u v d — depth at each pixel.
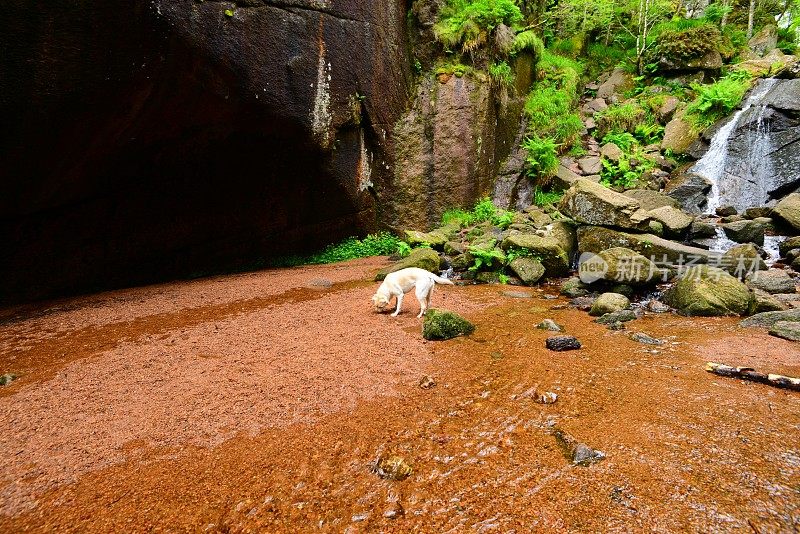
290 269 10.22
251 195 9.99
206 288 8.13
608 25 18.86
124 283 8.98
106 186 8.18
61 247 8.13
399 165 12.84
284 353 4.81
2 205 7.06
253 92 8.26
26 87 5.90
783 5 18.12
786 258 8.30
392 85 12.34
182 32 6.85
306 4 8.91
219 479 2.79
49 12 5.69
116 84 6.59
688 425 3.23
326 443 3.16
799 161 10.91
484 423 3.38
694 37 15.44
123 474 2.85
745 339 5.07
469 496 2.58
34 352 5.09
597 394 3.79
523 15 16.94
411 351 4.86
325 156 10.41
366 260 11.14
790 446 2.93
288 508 2.54
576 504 2.45
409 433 3.27
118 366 4.56
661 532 2.22
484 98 13.52
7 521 2.46
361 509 2.51
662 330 5.61
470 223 12.92
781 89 11.73
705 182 11.87
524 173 14.48
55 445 3.17
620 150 13.91
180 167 8.79
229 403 3.73
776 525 2.23
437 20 13.42
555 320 6.14
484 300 7.31
